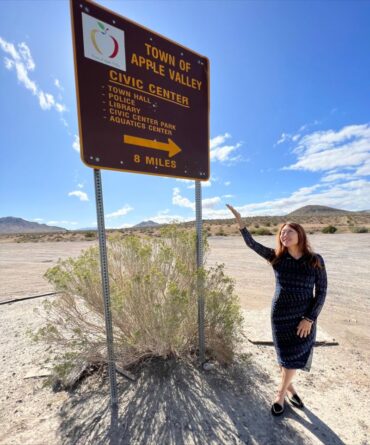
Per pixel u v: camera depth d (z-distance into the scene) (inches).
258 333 156.9
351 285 272.7
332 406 96.4
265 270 365.7
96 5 88.7
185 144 115.8
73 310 124.7
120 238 129.9
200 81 121.2
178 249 132.6
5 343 150.3
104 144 90.8
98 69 89.4
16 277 343.3
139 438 82.0
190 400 99.2
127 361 115.3
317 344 145.3
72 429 86.1
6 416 92.6
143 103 101.4
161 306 104.0
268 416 91.3
